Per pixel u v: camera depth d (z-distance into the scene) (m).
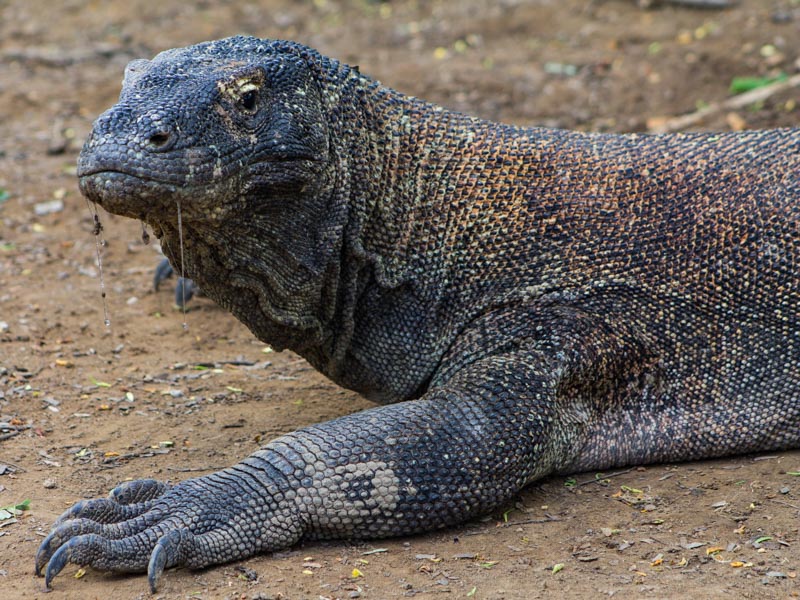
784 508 13.70
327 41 40.06
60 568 11.87
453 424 13.66
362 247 15.19
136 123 12.55
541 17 39.75
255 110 13.57
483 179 15.60
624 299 15.23
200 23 42.34
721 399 15.23
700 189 15.49
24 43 40.97
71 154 30.86
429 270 15.49
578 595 11.84
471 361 15.11
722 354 15.23
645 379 15.22
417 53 38.28
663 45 35.38
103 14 43.59
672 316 15.22
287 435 13.59
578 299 15.21
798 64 31.62
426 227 15.49
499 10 40.81
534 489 14.71
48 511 13.87
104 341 20.34
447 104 33.44
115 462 15.54
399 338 15.56
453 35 39.50
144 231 14.06
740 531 13.16
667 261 15.27
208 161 12.90
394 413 13.77
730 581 12.05
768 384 15.20
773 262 15.16
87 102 35.25
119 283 23.14
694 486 14.53
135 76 13.52
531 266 15.39
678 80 32.62
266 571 12.55
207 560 12.52
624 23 38.06
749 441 15.26
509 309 15.30
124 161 12.34
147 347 20.20
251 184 13.46
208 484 13.02
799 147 15.69
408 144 15.51
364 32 40.81
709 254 15.23
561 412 14.59
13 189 28.12
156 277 22.59
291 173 13.81
